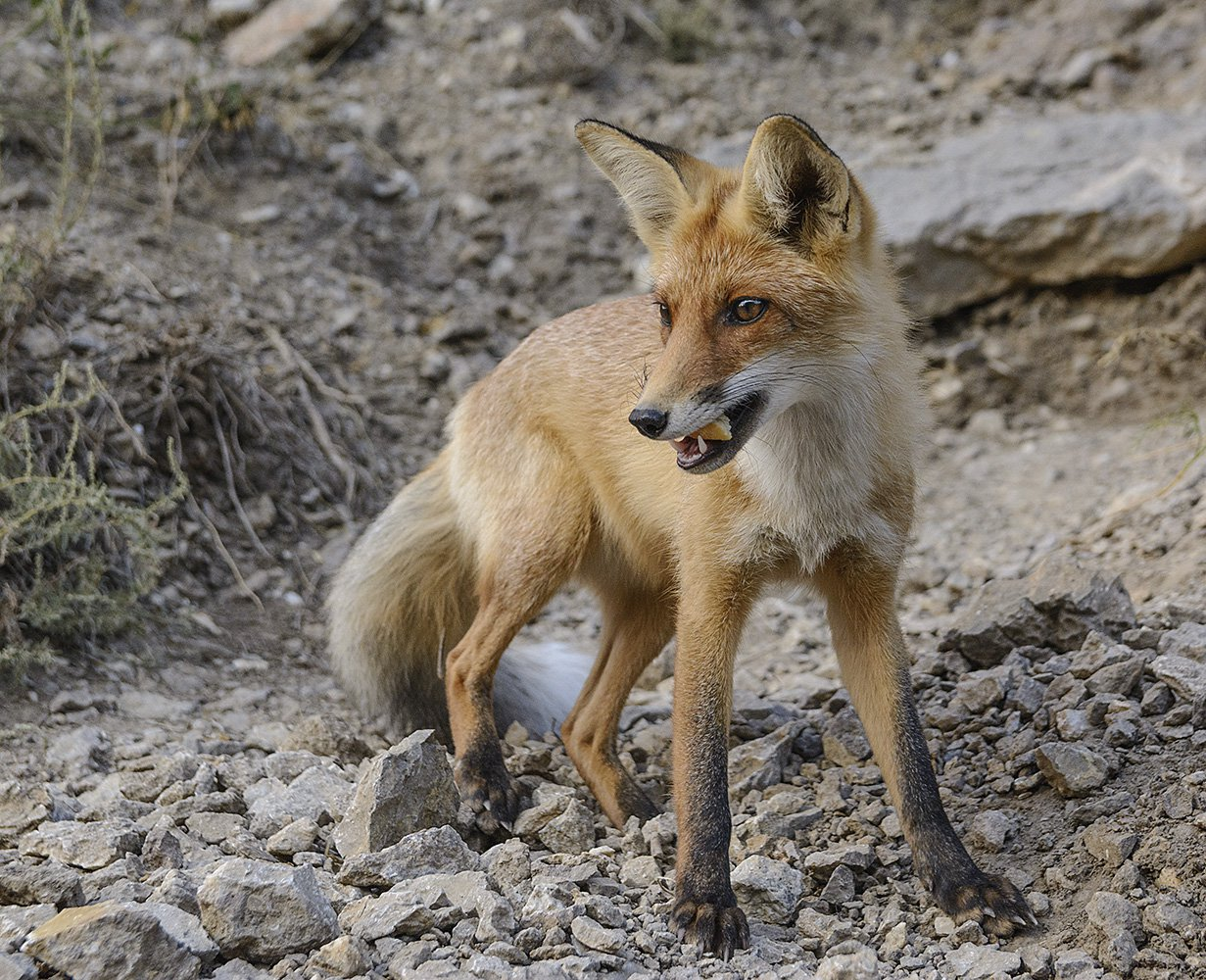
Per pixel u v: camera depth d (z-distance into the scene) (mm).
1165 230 15117
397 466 14148
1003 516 13539
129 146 16078
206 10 19984
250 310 14656
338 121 18406
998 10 20859
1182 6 19359
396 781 7281
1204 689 7898
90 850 7031
